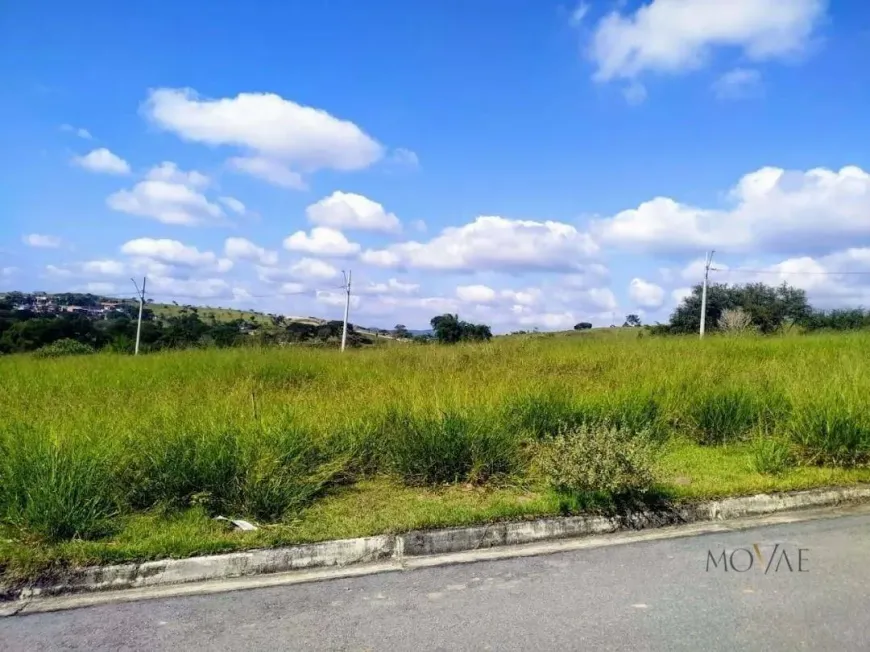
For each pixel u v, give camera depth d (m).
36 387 10.35
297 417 7.08
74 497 4.98
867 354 13.01
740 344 15.80
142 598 4.11
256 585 4.30
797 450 7.22
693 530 5.36
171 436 6.19
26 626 3.73
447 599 4.01
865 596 3.97
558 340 18.89
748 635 3.47
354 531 4.97
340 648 3.39
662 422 8.17
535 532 5.17
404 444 6.62
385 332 43.12
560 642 3.42
